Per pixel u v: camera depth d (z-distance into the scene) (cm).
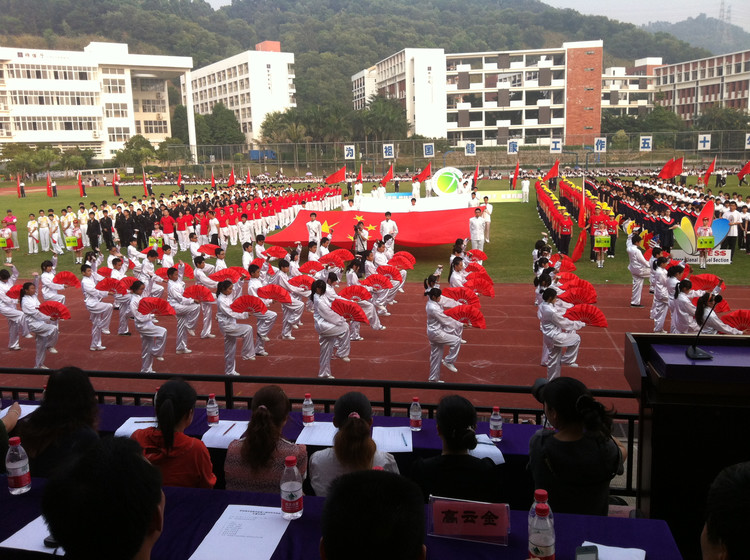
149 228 3033
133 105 10900
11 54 9338
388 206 3175
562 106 10725
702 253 2184
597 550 329
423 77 10800
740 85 11138
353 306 1166
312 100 13612
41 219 2891
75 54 9788
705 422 422
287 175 7506
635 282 1694
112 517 221
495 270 2253
